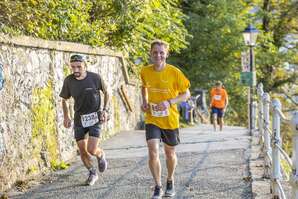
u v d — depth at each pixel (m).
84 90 10.34
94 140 10.51
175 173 11.89
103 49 18.91
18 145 10.88
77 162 13.68
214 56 41.41
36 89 12.12
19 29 12.25
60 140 13.60
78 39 17.83
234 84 41.94
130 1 22.38
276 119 8.90
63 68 14.23
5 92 10.37
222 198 9.54
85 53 16.58
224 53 40.91
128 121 23.78
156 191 9.12
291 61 47.00
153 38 27.81
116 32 23.39
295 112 6.29
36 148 11.88
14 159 10.63
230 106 42.94
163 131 9.13
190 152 15.21
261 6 50.44
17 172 10.77
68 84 10.48
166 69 8.96
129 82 23.58
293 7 50.59
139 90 26.61
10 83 10.63
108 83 19.89
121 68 22.58
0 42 10.15
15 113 10.83
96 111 10.54
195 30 39.94
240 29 40.19
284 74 51.09
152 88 9.00
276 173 8.95
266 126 11.64
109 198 9.72
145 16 24.34
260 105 16.73
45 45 12.65
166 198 9.52
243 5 45.41
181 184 10.70
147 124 9.12
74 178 11.52
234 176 11.51
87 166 10.94
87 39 18.33
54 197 9.84
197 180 11.09
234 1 41.69
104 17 22.22
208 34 40.12
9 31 10.70
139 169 12.52
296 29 52.19
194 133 22.28
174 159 9.39
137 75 27.06
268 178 11.12
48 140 12.65
